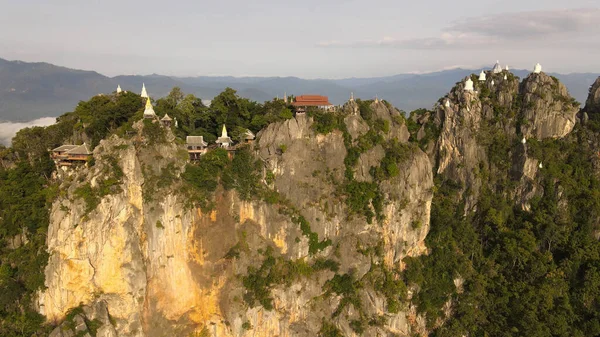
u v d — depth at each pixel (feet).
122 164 230.68
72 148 278.67
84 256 219.82
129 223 228.63
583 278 285.23
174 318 239.50
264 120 298.97
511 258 302.86
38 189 271.69
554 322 268.82
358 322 268.00
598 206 309.22
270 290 255.29
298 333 261.03
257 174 273.54
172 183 244.83
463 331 284.41
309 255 274.57
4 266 236.22
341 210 281.54
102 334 220.23
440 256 305.94
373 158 295.07
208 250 250.98
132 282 227.61
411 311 290.15
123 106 296.71
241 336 244.42
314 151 287.07
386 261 294.46
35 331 220.02
